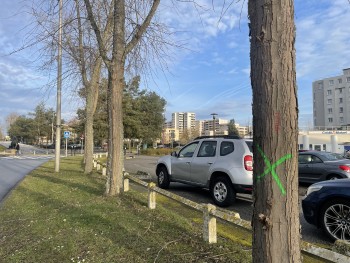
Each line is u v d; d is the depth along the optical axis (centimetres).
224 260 421
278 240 243
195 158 977
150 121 6806
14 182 1392
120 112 866
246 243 499
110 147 861
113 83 851
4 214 725
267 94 248
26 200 868
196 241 492
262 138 250
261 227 249
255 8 257
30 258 454
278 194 245
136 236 521
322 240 564
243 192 817
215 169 874
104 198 820
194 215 707
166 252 453
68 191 970
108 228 564
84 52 1316
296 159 250
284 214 244
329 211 558
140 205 740
